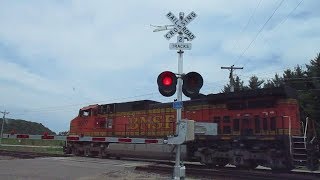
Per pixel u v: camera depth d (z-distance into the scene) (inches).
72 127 1520.7
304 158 805.2
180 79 445.7
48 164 933.8
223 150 953.5
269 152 855.1
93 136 1357.0
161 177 717.3
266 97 894.4
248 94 917.8
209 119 995.9
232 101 957.8
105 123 1337.4
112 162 1043.9
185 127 432.8
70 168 853.8
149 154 1083.3
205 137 975.6
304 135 817.5
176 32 446.0
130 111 1248.8
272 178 695.1
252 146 900.6
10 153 1360.7
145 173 786.2
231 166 1027.9
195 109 1037.2
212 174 761.0
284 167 824.9
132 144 1149.1
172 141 438.6
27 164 920.9
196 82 442.9
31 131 3988.7
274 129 871.1
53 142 2851.9
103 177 714.2
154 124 1148.5
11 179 654.5
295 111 874.1
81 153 1409.9
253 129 905.5
